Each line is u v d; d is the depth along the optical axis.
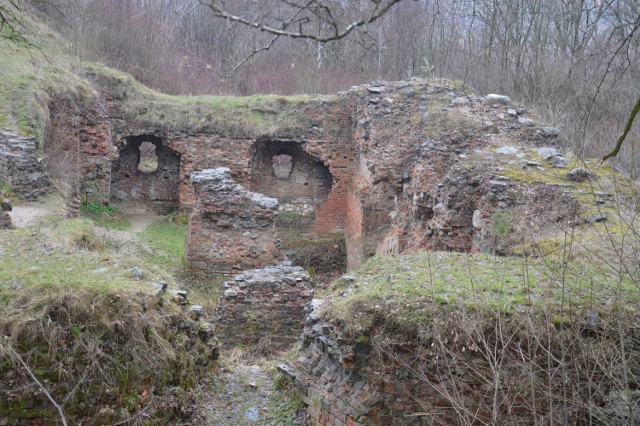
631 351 5.59
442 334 5.85
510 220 10.38
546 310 5.47
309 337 7.27
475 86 19.92
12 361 5.67
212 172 16.75
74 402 5.80
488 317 5.88
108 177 20.34
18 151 14.84
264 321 11.35
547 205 10.31
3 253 7.67
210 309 13.24
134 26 24.39
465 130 15.03
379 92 19.25
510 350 5.80
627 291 6.41
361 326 6.09
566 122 15.62
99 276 6.87
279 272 11.82
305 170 22.88
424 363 5.89
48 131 17.73
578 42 19.06
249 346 11.16
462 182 11.95
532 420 5.73
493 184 11.02
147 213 21.98
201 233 16.20
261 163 22.66
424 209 14.08
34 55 20.17
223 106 21.89
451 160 14.17
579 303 6.04
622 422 5.18
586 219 9.58
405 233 15.40
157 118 21.33
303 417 7.14
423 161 14.71
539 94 18.28
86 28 23.06
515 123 15.49
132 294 6.45
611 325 5.81
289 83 24.02
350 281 7.54
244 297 11.36
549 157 12.29
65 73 19.81
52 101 18.44
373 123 18.73
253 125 21.61
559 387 5.71
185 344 7.27
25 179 14.66
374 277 7.19
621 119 14.17
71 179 17.88
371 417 5.98
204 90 24.25
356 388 6.16
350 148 21.83
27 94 17.08
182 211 21.44
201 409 7.37
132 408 6.06
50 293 6.09
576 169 11.19
